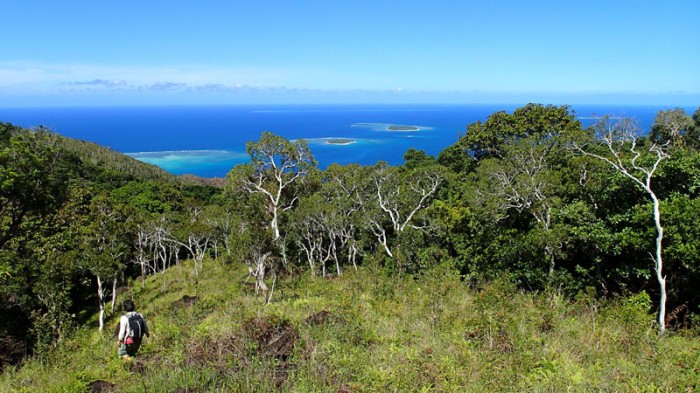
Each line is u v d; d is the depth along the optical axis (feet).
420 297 40.55
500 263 63.77
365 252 115.65
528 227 69.21
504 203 69.46
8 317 69.77
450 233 82.07
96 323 92.84
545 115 144.05
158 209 189.47
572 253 59.21
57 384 25.55
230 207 118.11
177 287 120.26
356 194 123.44
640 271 47.91
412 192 115.34
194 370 21.83
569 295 52.80
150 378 22.22
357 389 19.70
